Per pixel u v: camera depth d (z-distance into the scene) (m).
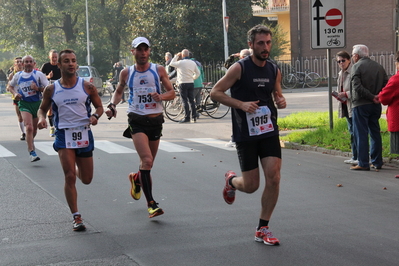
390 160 11.66
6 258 6.14
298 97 30.23
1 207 8.46
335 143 13.57
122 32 61.06
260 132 6.43
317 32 14.39
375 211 7.96
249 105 6.31
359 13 42.56
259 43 6.31
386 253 6.10
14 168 11.61
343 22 14.34
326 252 6.15
